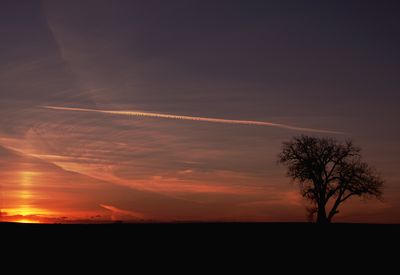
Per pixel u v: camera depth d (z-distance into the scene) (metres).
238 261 40.59
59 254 41.59
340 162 61.34
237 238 51.66
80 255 41.41
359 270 37.78
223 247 46.50
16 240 47.09
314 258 42.03
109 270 36.44
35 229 54.38
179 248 45.66
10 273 34.91
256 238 51.81
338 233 54.97
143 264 38.69
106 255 41.72
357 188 60.81
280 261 40.72
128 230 56.06
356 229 57.78
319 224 61.09
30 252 41.88
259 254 43.53
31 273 34.97
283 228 58.84
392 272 37.25
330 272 37.12
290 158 62.72
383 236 52.97
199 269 37.53
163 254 42.75
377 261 40.91
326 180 61.59
